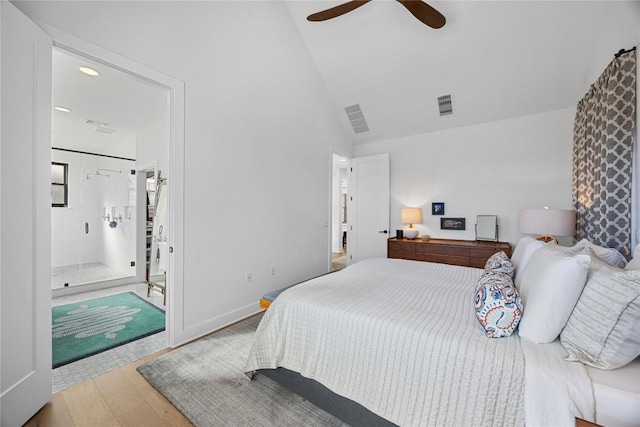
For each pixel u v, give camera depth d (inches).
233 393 65.1
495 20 108.6
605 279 40.1
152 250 149.1
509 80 128.3
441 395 42.9
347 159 194.9
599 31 100.3
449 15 110.9
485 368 40.1
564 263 43.3
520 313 45.6
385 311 55.2
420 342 46.0
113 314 116.0
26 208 54.9
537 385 36.3
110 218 171.9
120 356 82.0
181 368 75.3
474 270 93.3
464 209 158.1
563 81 121.2
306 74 146.1
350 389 52.0
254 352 68.2
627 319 36.5
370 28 124.6
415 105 154.9
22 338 54.4
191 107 92.0
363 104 165.6
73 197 163.3
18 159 53.2
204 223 97.0
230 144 106.2
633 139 76.4
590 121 98.1
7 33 50.7
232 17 104.8
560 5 98.3
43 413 58.4
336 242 291.9
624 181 78.2
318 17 95.9
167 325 88.0
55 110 131.4
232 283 107.9
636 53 75.2
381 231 181.2
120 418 57.4
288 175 136.6
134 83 106.4
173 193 87.5
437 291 69.2
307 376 57.6
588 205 99.5
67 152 163.2
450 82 137.8
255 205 118.0
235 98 107.8
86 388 66.9
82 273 164.2
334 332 55.7
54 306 125.6
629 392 33.3
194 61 92.6
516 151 143.6
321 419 57.4
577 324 41.3
